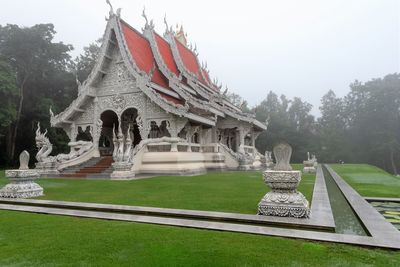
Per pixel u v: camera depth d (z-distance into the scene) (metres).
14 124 36.00
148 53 25.78
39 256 3.91
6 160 36.12
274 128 64.00
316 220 5.60
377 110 58.84
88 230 5.18
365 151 59.41
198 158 23.09
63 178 17.78
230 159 25.53
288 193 6.20
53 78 39.69
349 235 4.71
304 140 63.59
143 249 4.12
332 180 16.16
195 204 7.66
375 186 12.51
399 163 56.72
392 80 62.62
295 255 3.83
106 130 28.67
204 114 24.09
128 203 7.93
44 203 8.15
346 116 65.81
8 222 5.94
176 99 24.42
